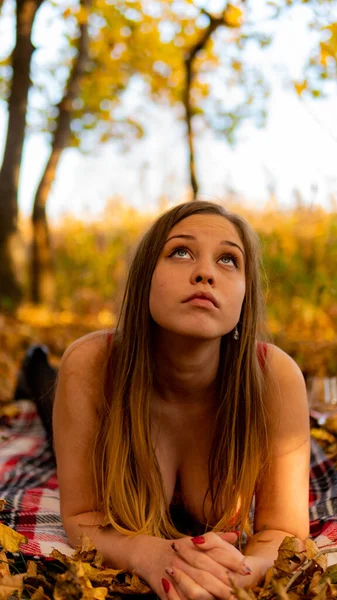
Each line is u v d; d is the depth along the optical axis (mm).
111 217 9320
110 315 8188
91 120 11758
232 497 1834
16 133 8516
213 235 1669
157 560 1537
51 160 9047
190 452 1902
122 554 1619
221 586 1402
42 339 6230
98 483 1800
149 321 1773
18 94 8516
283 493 1781
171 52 10203
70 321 7836
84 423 1814
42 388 2809
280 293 5969
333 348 5078
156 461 1810
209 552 1457
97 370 1862
